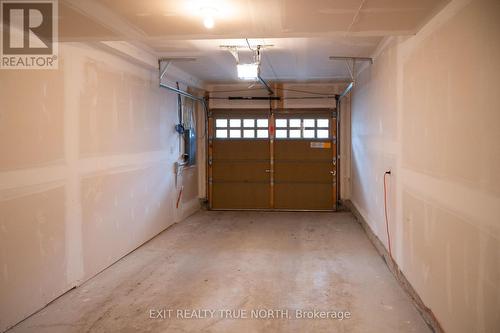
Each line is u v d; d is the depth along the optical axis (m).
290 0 2.40
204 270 4.07
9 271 2.77
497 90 1.79
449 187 2.38
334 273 3.95
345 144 7.52
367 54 4.95
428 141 2.81
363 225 5.91
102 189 4.00
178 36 3.19
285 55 5.05
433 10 2.55
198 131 7.61
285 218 6.83
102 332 2.75
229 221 6.57
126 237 4.58
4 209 2.72
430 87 2.76
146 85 5.10
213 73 6.42
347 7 2.52
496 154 1.79
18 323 2.86
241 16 2.71
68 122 3.41
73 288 3.52
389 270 4.03
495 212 1.80
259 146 7.58
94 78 3.82
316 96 7.44
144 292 3.47
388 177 4.15
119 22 2.82
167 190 5.98
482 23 1.95
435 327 2.66
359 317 2.96
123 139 4.46
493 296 1.83
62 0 2.42
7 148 2.74
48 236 3.17
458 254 2.25
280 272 3.99
